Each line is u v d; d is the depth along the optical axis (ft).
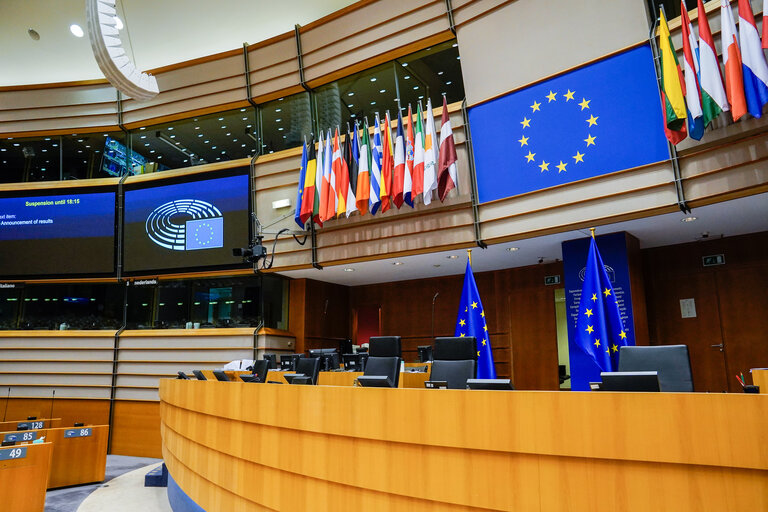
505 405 8.66
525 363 33.40
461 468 9.02
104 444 26.30
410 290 39.11
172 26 35.09
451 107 27.76
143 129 38.40
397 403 9.86
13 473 18.12
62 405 36.63
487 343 24.80
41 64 38.50
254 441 13.07
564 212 24.27
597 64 23.56
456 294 37.40
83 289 38.65
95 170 38.42
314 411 11.25
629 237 26.11
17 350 37.70
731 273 26.86
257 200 34.30
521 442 8.41
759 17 19.67
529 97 25.36
